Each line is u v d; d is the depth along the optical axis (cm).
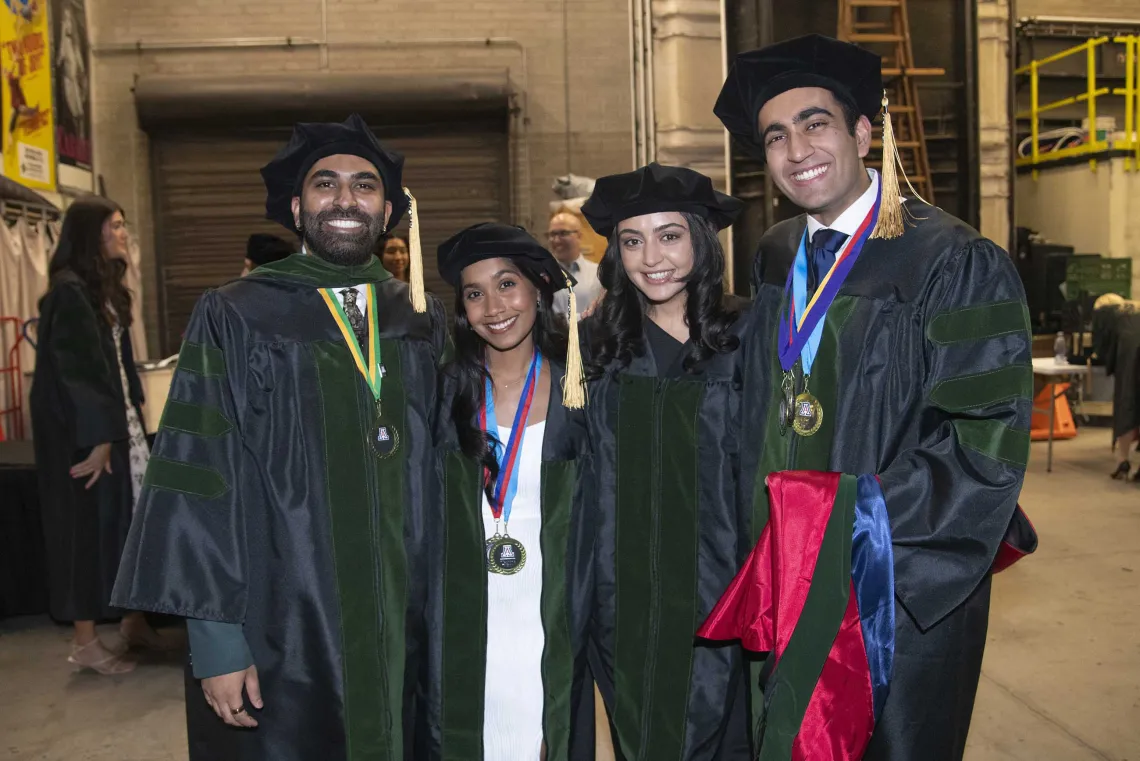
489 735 208
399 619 198
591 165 899
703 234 209
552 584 207
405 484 203
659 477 212
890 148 189
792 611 175
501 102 877
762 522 196
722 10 799
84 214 368
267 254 444
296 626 193
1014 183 891
